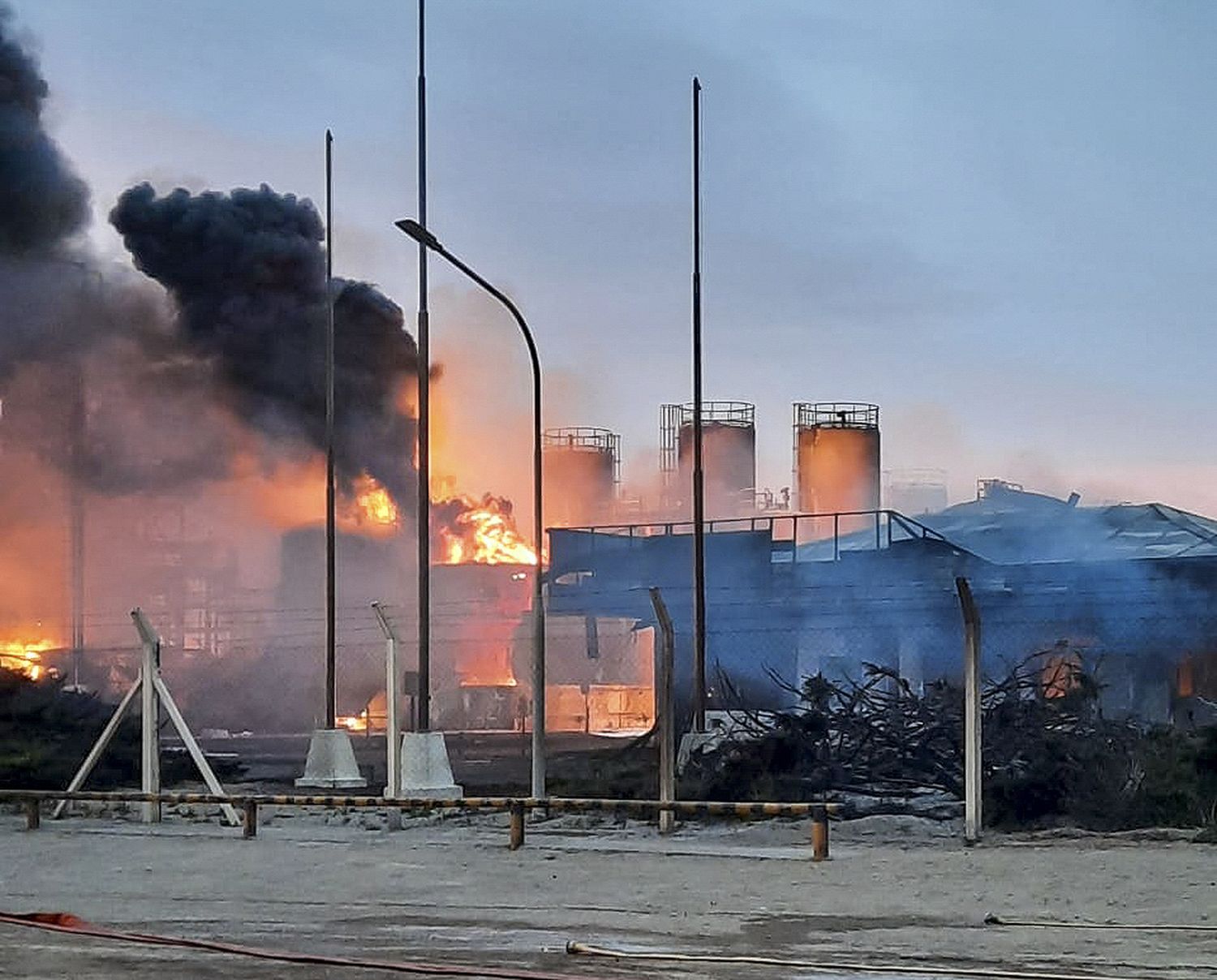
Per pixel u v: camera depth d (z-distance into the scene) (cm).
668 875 2028
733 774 2986
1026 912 1631
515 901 1802
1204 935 1454
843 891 1838
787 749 3006
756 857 2211
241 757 4862
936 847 2305
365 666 6762
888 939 1431
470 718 6369
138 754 3934
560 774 3538
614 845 2430
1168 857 2108
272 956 1303
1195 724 3475
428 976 1199
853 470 7325
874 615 4541
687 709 3928
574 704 6391
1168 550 4456
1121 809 2516
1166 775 2552
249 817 2694
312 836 2694
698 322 3594
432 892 1903
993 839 2355
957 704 3023
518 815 2416
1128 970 1233
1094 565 4334
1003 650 4338
